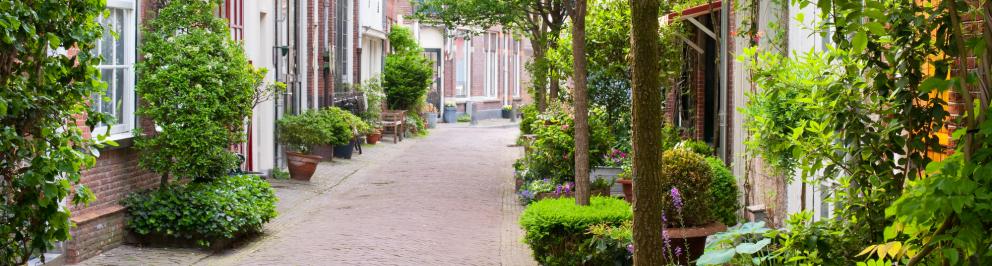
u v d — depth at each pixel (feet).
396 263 34.76
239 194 39.65
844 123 18.21
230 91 40.01
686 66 55.26
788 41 33.50
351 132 78.18
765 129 23.15
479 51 155.74
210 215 36.83
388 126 104.42
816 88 18.84
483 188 60.18
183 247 37.22
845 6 15.14
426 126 126.52
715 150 46.19
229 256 36.14
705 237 29.22
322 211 49.03
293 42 71.67
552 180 50.62
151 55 38.50
